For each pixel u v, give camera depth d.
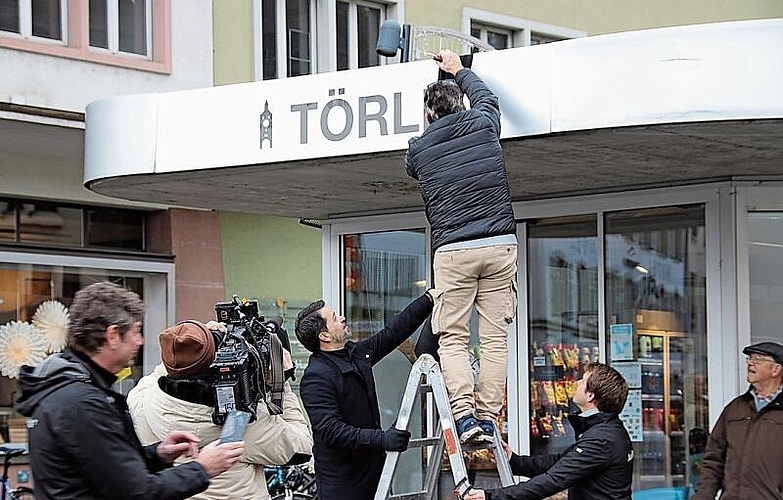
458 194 6.09
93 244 15.90
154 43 15.37
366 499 6.71
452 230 6.10
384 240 10.30
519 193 9.20
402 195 9.31
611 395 6.51
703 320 8.61
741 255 8.44
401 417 6.41
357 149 7.36
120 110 8.42
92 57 14.48
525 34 19.86
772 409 7.25
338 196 9.41
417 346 7.54
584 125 6.67
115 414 4.40
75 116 13.81
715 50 6.45
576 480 6.38
